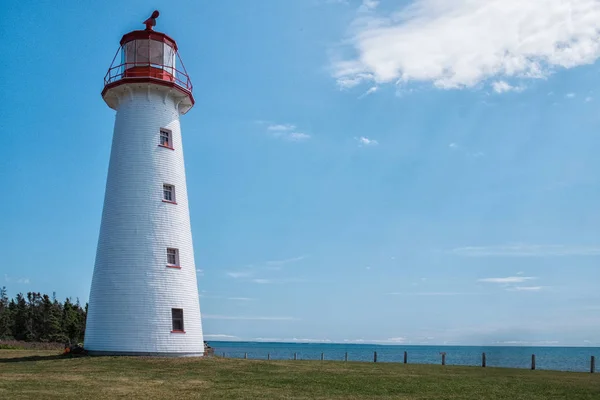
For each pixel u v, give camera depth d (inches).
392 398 784.3
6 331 3216.0
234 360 1274.6
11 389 772.0
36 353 1403.8
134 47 1378.0
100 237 1315.2
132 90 1342.3
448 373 1196.5
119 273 1249.4
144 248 1267.2
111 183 1322.6
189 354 1278.3
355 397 784.9
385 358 4549.7
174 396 748.6
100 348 1226.0
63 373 971.3
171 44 1421.0
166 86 1352.1
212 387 846.5
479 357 4985.2
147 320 1232.2
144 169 1311.5
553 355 6742.1
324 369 1189.7
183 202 1371.8
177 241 1317.7
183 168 1406.3
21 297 3513.8
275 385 886.4
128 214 1282.0
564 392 889.5
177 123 1405.0
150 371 1023.0
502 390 899.4
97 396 732.7
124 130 1337.4
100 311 1246.3
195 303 1332.4
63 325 3280.0
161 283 1264.8
